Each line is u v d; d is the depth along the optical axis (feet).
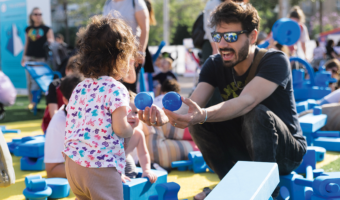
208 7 12.56
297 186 6.59
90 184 5.22
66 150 5.46
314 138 11.21
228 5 6.59
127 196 6.38
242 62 6.88
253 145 6.19
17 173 9.50
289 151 6.43
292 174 6.92
